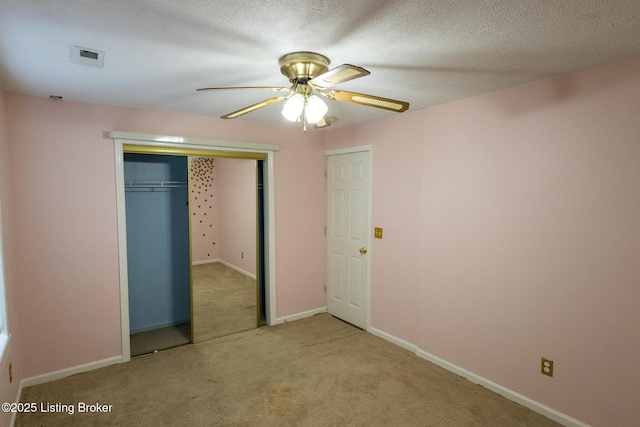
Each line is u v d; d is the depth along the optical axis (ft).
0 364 6.63
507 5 4.56
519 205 8.28
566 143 7.45
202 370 9.97
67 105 9.34
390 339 11.88
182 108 10.36
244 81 7.93
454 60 6.61
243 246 18.66
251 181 17.57
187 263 13.69
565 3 4.51
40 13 4.76
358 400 8.55
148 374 9.75
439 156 10.02
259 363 10.37
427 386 9.15
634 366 6.70
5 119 8.45
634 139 6.55
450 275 9.86
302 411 8.14
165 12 4.76
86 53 6.22
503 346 8.71
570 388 7.56
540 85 7.82
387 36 5.54
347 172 13.41
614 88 6.74
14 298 8.54
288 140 13.38
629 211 6.66
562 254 7.59
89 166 9.69
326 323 13.57
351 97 6.14
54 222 9.27
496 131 8.66
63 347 9.53
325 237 14.62
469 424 7.68
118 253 10.22
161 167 13.07
